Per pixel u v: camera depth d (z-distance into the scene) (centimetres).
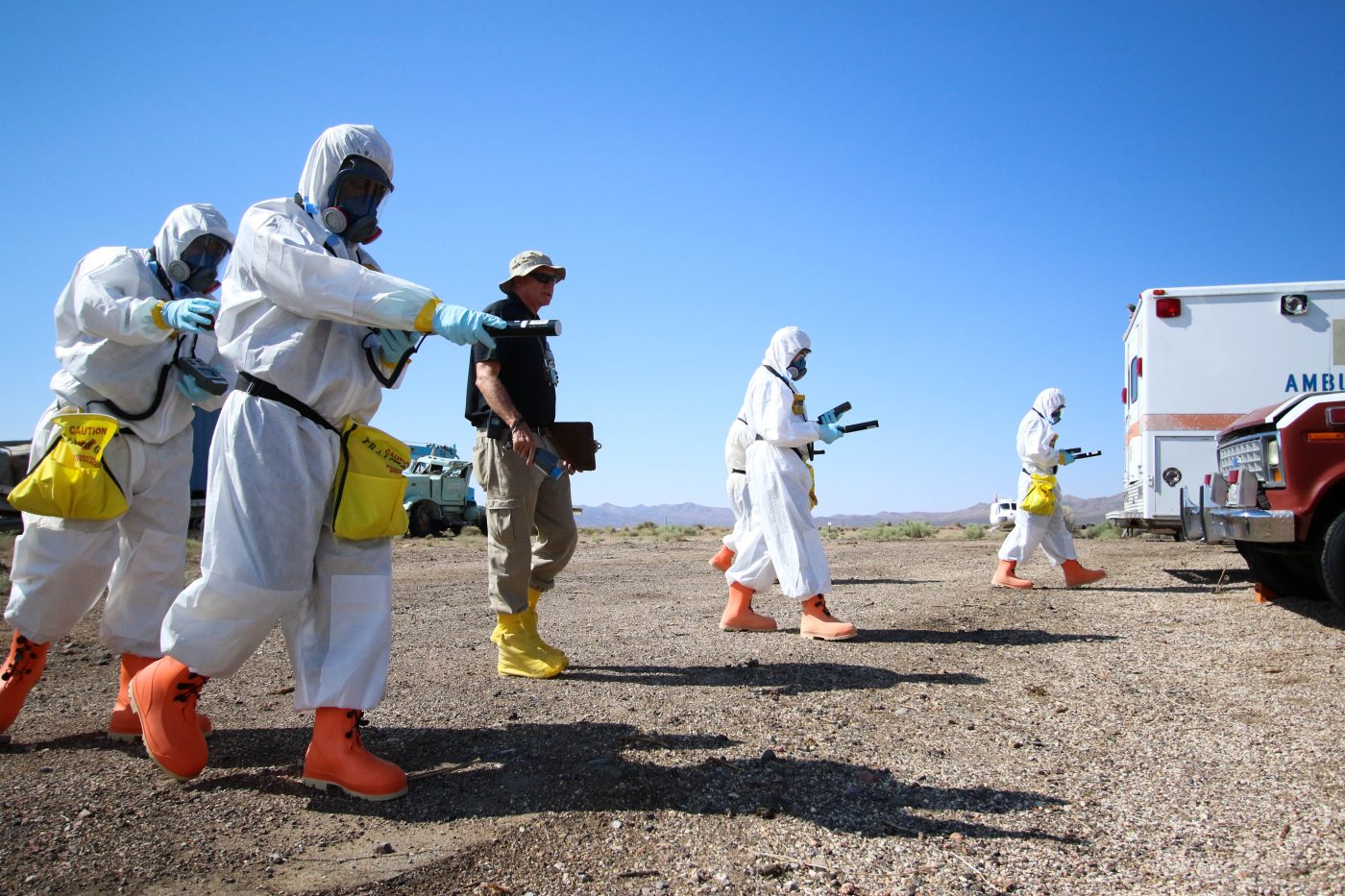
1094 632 670
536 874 268
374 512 325
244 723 432
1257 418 696
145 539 405
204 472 1584
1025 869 271
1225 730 409
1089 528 2238
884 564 1403
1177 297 1066
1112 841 291
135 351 392
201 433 1584
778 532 664
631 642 652
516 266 525
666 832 298
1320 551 641
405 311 307
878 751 384
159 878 264
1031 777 352
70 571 384
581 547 2131
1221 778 347
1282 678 502
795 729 417
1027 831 299
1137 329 1111
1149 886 258
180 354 401
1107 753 381
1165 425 1062
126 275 381
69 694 497
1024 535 972
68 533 384
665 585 1088
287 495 316
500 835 295
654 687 505
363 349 337
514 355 525
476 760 371
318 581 336
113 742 401
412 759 373
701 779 347
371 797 324
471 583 1126
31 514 389
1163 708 450
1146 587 968
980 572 1198
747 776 350
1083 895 254
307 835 296
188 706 334
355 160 338
